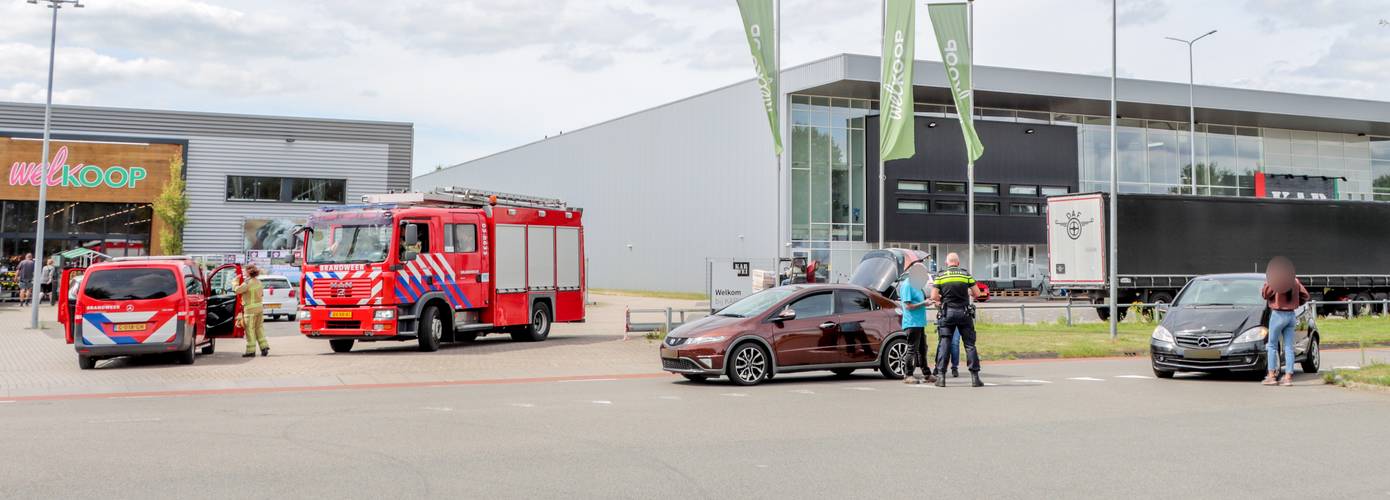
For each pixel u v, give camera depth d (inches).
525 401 484.1
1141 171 2210.9
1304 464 316.2
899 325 611.2
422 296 797.9
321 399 497.0
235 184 1809.8
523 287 901.8
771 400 488.4
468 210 843.4
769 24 965.8
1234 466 312.5
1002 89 1909.4
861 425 400.8
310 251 807.1
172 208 1683.1
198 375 622.5
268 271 1535.4
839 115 1927.9
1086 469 307.1
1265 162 2351.1
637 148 2359.7
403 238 791.1
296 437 366.0
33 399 507.8
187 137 1790.1
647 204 2315.5
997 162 2001.7
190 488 274.1
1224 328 582.2
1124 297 1240.8
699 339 563.2
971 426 398.3
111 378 606.5
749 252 1962.4
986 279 2004.2
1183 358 586.2
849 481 288.0
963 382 581.9
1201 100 2084.2
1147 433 380.2
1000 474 299.1
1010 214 2009.1
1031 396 506.0
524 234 909.8
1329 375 569.6
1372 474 299.9
